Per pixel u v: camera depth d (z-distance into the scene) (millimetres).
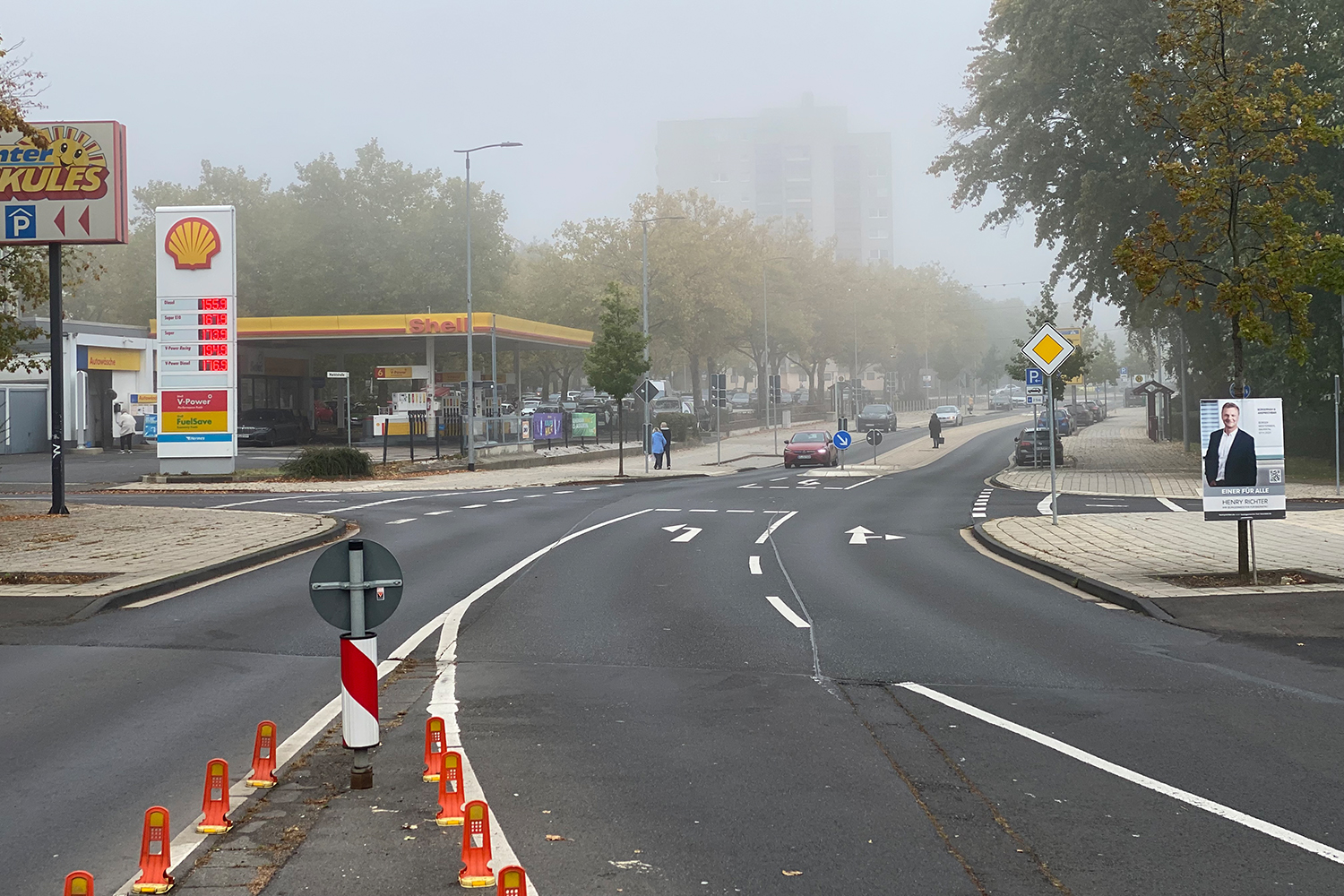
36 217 22453
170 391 34844
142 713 7883
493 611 12438
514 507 27000
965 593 13852
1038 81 37719
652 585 14484
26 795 6109
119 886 4844
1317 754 6867
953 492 32531
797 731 7438
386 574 6293
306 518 22547
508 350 65938
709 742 7172
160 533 19344
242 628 11234
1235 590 12953
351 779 6195
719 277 73000
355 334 53656
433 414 53781
